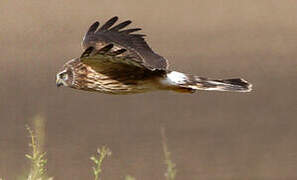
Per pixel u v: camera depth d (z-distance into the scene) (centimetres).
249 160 1561
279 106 1788
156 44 2100
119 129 1650
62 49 2038
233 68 1977
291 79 1911
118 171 1475
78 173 1475
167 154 969
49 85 1853
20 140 1596
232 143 1619
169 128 1655
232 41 2114
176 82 990
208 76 1942
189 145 1602
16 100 1789
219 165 1541
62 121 1684
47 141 1584
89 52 870
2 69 1936
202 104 1772
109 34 1036
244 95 1816
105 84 986
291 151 1595
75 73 995
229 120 1706
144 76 980
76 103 1766
